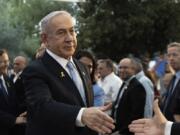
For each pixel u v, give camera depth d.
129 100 5.87
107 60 7.11
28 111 3.13
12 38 17.84
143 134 2.76
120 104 5.94
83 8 18.94
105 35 18.31
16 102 5.32
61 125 2.89
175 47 5.57
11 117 5.21
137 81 5.93
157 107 2.83
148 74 8.11
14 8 19.86
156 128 2.77
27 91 3.11
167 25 19.16
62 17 3.18
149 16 18.58
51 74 3.15
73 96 3.17
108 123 2.72
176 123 2.74
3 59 5.60
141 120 2.83
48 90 3.08
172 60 5.55
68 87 3.18
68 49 3.20
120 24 18.17
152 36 19.02
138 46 18.84
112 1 18.53
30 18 20.20
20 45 18.22
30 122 3.08
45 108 2.93
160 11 18.92
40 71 3.12
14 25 18.97
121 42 18.52
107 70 7.05
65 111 2.88
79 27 18.56
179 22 19.19
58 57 3.23
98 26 18.19
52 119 2.91
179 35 19.28
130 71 6.08
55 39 3.17
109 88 6.98
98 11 18.58
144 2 18.77
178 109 5.06
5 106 5.28
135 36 18.61
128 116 5.85
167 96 5.49
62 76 3.19
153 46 19.27
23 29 19.00
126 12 18.45
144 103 5.83
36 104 2.99
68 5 20.38
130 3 18.52
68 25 3.18
